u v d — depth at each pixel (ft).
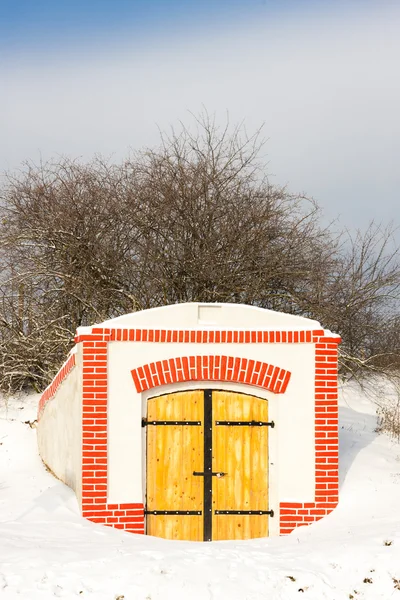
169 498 43.47
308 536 40.27
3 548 35.14
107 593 30.73
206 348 43.78
